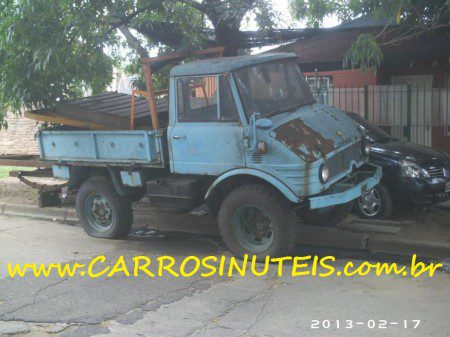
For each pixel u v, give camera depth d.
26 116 9.06
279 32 10.75
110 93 9.69
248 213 7.06
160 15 10.42
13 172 10.22
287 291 6.02
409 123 11.52
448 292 5.86
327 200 6.54
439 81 13.99
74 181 8.72
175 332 4.99
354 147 7.27
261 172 6.64
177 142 7.27
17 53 8.82
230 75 6.81
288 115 6.96
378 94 11.64
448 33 11.77
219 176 7.00
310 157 6.40
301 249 7.70
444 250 7.04
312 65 13.56
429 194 8.13
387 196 8.23
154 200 7.68
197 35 9.87
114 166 7.99
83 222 8.62
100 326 5.16
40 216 10.33
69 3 8.76
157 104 8.88
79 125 8.59
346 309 5.45
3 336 5.02
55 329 5.13
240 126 6.79
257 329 5.02
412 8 9.65
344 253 7.44
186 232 8.91
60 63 8.91
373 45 8.45
